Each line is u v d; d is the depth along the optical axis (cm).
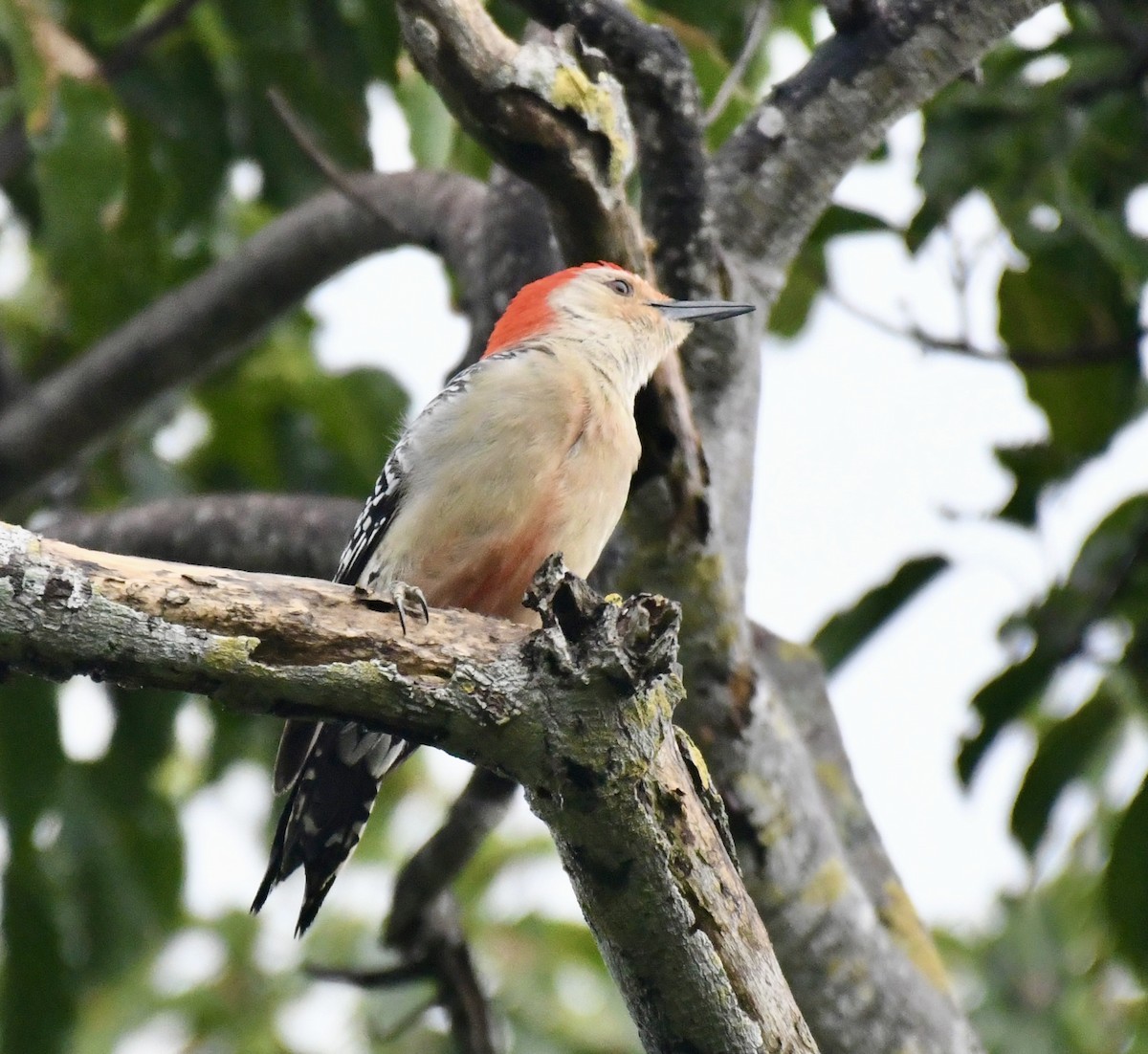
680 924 634
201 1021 1297
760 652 1084
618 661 606
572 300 928
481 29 698
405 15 691
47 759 1184
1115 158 1186
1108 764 1306
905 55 963
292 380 1370
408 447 891
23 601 575
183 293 1269
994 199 1157
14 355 1491
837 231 1180
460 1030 1134
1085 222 1121
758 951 646
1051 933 1333
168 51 1239
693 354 961
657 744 627
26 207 1388
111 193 1073
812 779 956
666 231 903
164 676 596
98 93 1063
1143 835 1089
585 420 866
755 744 920
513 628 629
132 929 1215
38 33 1052
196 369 1280
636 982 650
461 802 1083
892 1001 958
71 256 1130
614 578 910
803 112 977
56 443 1272
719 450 977
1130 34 1139
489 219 1137
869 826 1049
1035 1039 1290
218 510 1149
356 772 861
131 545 1144
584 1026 1243
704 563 882
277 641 603
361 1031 1291
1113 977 1336
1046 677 1096
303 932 845
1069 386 1212
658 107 849
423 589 875
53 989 1175
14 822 1182
